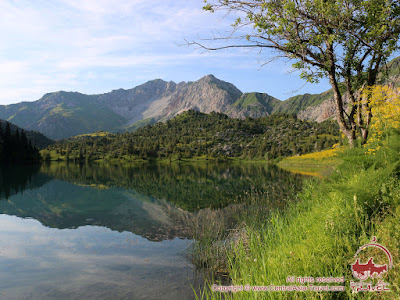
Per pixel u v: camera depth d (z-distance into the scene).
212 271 7.33
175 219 15.23
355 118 9.35
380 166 6.96
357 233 4.45
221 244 9.01
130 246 10.38
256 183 36.50
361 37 6.68
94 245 10.60
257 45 5.73
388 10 6.41
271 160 153.38
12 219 15.66
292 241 5.66
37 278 7.48
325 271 3.65
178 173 71.44
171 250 9.70
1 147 117.38
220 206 18.61
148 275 7.46
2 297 6.38
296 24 5.91
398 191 4.83
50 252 9.77
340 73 7.82
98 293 6.48
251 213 11.77
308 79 6.82
